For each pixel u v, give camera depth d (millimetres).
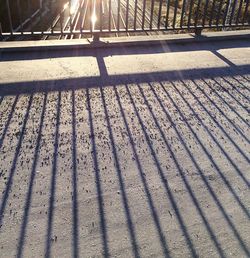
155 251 2260
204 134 3512
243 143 3406
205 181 2895
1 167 2902
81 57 5145
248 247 2320
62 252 2217
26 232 2340
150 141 3352
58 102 3924
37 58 5020
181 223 2479
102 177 2863
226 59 5387
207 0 5918
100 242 2299
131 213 2539
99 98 4062
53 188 2721
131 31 5727
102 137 3363
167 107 3957
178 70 4910
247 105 4094
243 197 2748
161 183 2842
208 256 2246
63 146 3203
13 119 3559
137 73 4742
